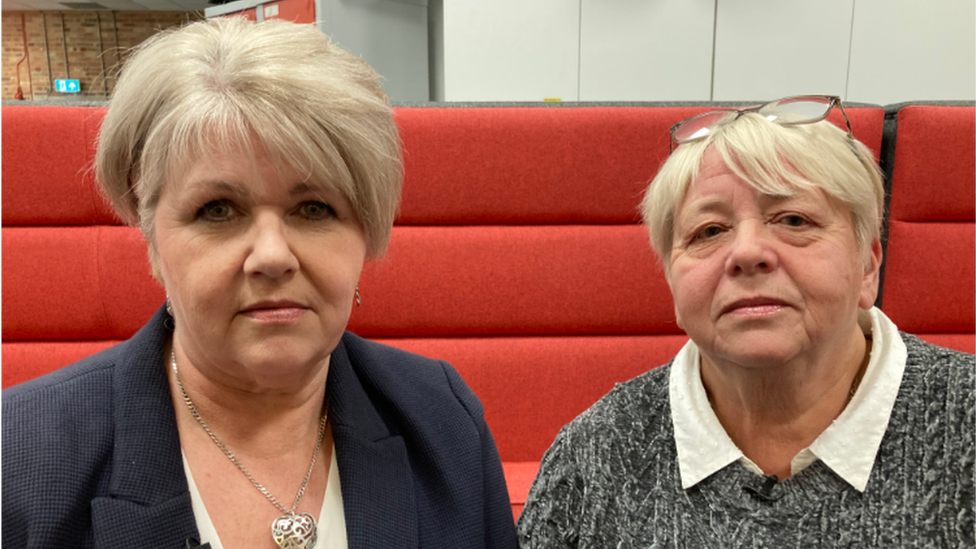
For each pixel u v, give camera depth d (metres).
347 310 0.67
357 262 0.68
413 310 1.76
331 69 0.62
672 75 3.20
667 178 0.82
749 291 0.71
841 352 0.76
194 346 0.66
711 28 3.16
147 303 1.70
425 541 0.76
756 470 0.77
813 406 0.77
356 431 0.76
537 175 1.74
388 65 3.36
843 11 3.10
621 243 1.76
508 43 3.17
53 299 1.68
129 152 0.63
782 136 0.73
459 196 1.74
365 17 3.20
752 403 0.78
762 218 0.73
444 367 0.93
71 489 0.60
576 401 1.79
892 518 0.70
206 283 0.60
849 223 0.74
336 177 0.62
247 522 0.67
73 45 7.77
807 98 0.77
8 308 1.67
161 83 0.59
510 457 1.80
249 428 0.71
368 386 0.84
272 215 0.61
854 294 0.74
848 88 3.16
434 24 3.63
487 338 1.80
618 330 1.81
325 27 3.02
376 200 0.66
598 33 3.17
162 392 0.68
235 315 0.62
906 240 1.72
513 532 0.87
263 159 0.58
